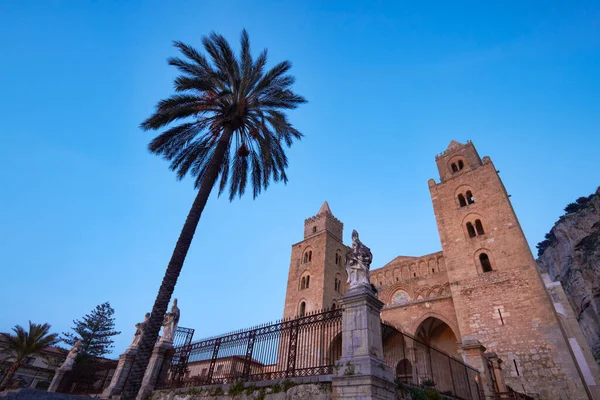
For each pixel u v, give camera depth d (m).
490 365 20.64
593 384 30.73
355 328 11.80
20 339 39.94
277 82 22.34
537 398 25.23
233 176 23.55
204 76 20.72
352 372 10.67
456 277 35.75
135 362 14.01
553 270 98.88
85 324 56.50
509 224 35.03
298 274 57.28
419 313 38.12
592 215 88.44
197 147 22.66
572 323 36.25
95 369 40.97
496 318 31.11
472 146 44.62
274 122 21.97
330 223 61.88
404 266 48.69
